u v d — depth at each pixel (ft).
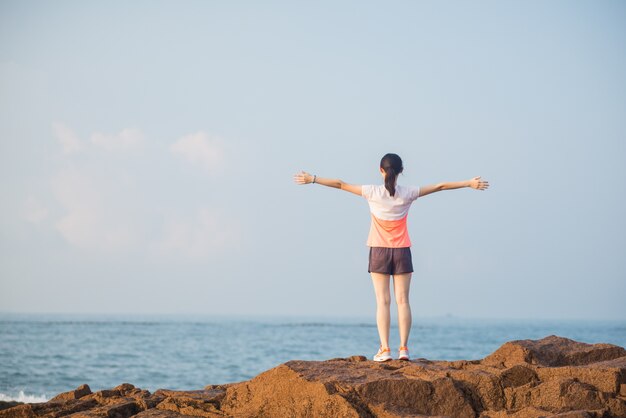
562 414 17.49
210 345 173.27
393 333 299.17
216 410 20.17
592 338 287.28
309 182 22.93
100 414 20.33
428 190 23.03
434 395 19.04
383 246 22.84
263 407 19.49
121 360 115.44
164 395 23.04
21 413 21.75
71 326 353.10
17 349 141.79
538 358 22.67
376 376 19.76
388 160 22.80
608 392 19.20
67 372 92.68
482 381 19.88
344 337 237.86
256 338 222.48
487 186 22.86
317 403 18.66
